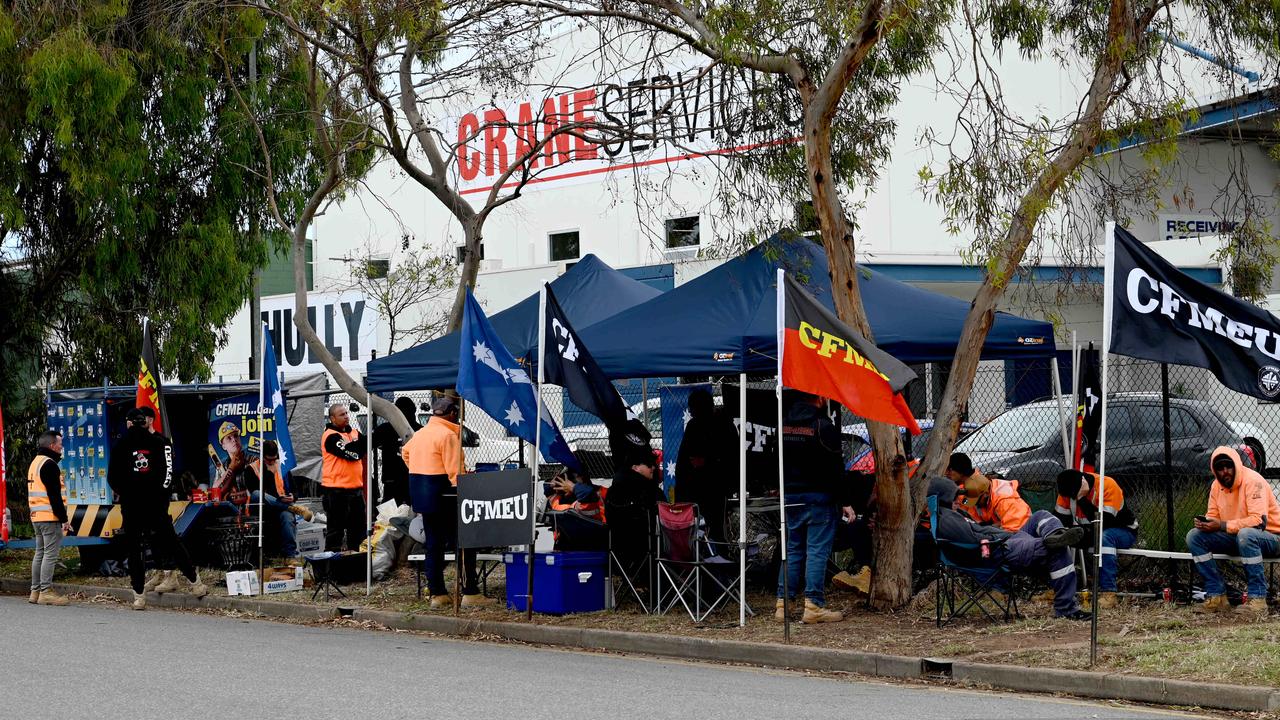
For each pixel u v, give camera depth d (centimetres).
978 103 1900
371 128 1568
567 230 3047
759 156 1373
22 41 1864
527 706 790
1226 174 2531
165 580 1486
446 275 2852
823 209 1146
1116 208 1278
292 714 761
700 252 1462
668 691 857
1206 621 1025
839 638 1040
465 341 1177
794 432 1120
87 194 1877
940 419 1197
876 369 1046
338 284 3288
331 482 1608
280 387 1419
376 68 1678
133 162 1902
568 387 1176
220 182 2061
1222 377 936
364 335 2820
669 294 1307
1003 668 895
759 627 1107
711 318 1219
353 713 765
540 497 1382
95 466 1659
